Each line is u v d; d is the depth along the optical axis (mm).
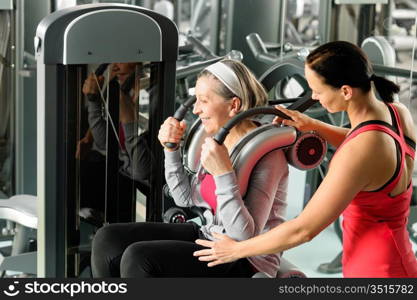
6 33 3186
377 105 1750
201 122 2113
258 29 3725
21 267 2693
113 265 1945
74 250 2211
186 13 3637
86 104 2121
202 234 2004
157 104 2289
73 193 2166
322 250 3057
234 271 1879
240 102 1934
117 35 2090
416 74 2863
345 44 1730
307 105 2051
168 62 2250
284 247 1712
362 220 1781
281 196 1937
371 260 1774
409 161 1788
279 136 1855
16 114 3279
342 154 1688
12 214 2580
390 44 2986
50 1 3203
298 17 3467
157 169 2338
